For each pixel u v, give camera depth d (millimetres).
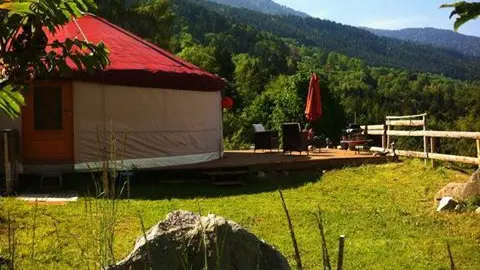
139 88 11430
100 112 11039
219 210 8266
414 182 10578
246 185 10969
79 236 6066
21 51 2652
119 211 7777
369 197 9391
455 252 6012
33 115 10703
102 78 10781
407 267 5504
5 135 9547
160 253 3080
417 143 23266
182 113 12172
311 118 16250
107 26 13016
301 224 7328
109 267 2920
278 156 13977
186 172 11586
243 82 52312
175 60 12656
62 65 2785
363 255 5883
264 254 3277
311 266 5426
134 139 11398
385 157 13227
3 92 2604
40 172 10602
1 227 6543
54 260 5117
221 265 3025
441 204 8125
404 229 7078
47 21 2637
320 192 9961
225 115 30125
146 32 31406
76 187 10312
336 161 12875
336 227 7164
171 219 3432
